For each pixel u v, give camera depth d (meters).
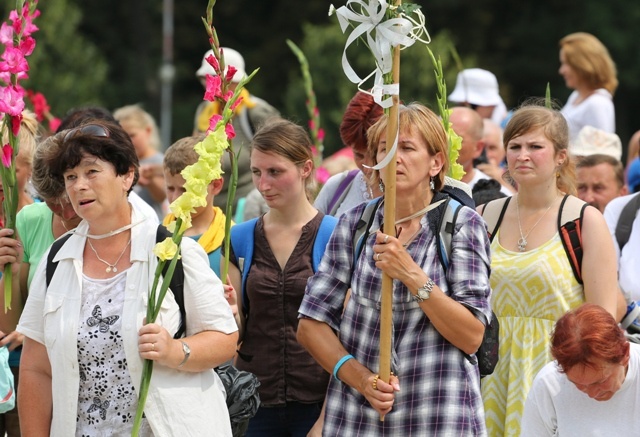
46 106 17.11
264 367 11.96
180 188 12.94
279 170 11.88
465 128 14.80
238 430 10.66
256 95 69.81
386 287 9.62
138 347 9.31
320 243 11.97
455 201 10.05
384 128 9.99
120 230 9.65
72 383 9.51
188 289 9.60
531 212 12.18
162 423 9.44
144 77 69.00
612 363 9.80
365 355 9.91
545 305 11.80
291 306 11.90
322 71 51.72
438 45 48.59
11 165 10.87
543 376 10.63
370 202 10.28
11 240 10.87
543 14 70.56
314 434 11.47
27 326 9.85
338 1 71.75
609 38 68.25
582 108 19.31
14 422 12.56
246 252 12.16
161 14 71.81
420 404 9.72
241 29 72.31
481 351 10.31
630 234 13.94
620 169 16.34
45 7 55.31
